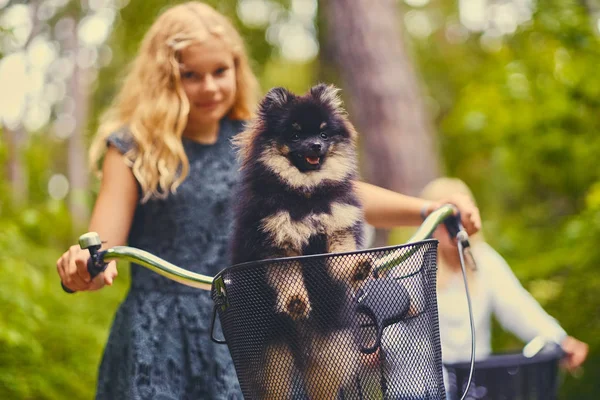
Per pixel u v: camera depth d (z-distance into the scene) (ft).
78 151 51.08
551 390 13.26
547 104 31.32
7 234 23.54
